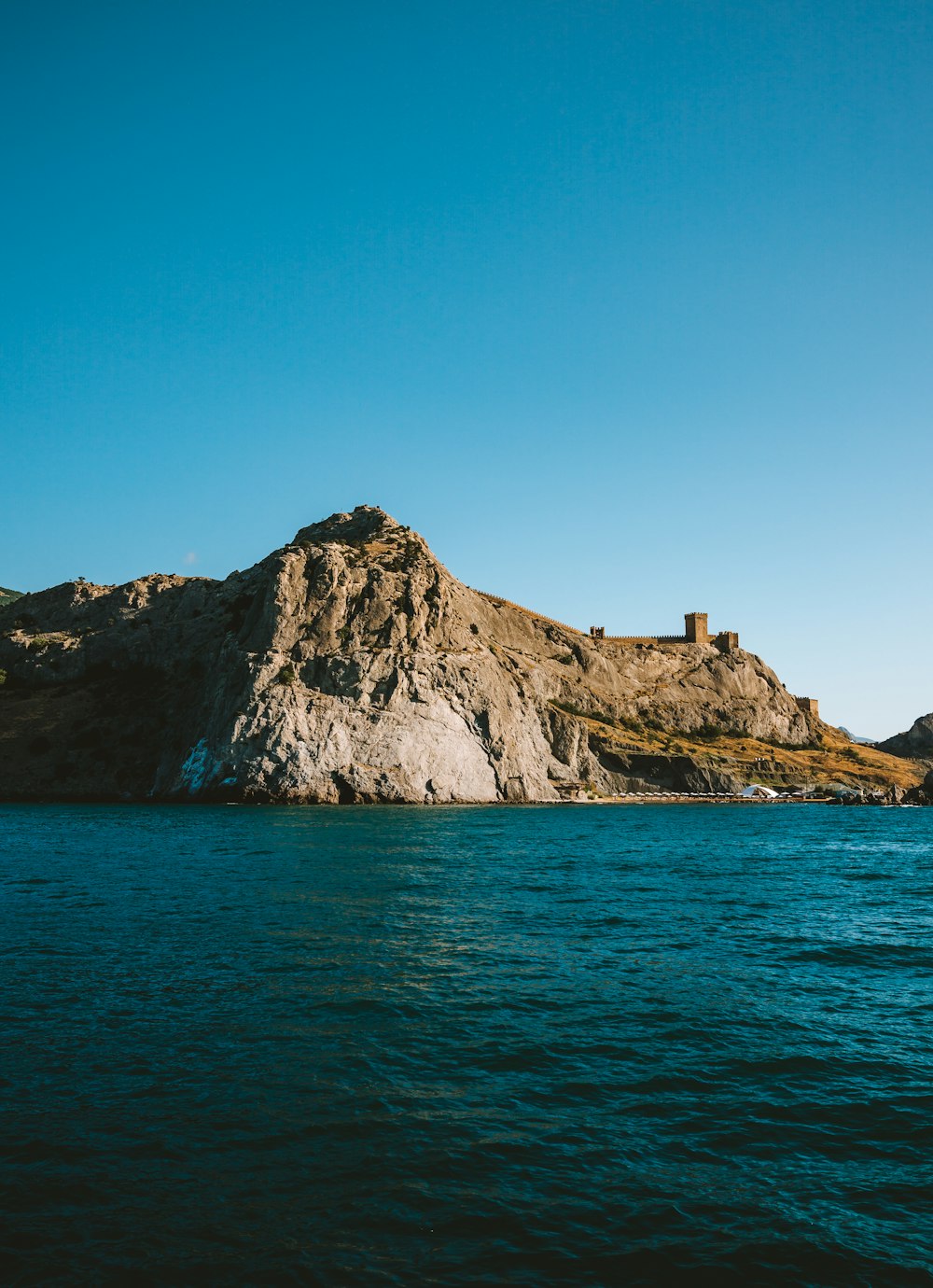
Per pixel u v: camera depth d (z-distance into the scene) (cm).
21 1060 1688
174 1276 1040
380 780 12512
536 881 4459
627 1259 1089
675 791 17988
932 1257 1109
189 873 4512
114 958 2509
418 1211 1184
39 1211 1170
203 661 16000
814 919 3441
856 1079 1680
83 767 14825
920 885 4644
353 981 2288
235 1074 1638
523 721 15312
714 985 2359
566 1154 1359
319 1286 1027
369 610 14088
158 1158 1314
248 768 12094
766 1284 1046
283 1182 1255
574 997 2198
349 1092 1570
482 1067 1708
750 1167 1330
